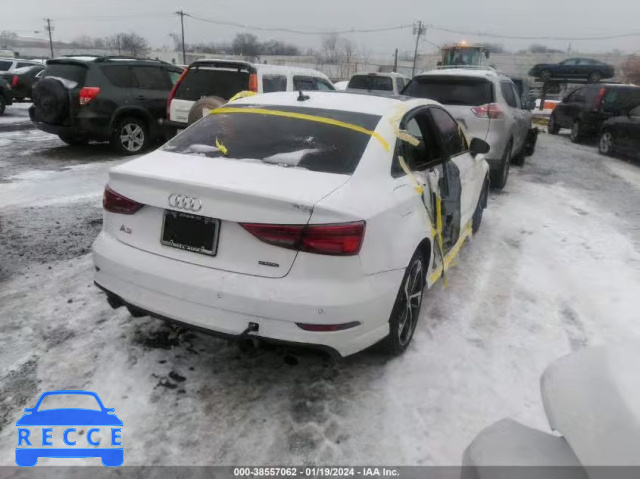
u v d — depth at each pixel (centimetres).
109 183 288
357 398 285
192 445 247
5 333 331
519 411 280
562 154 1234
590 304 414
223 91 784
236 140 313
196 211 252
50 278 414
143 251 273
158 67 967
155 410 269
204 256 257
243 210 244
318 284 244
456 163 422
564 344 351
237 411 271
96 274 296
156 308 268
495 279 459
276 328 247
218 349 326
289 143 304
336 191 258
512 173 956
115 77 904
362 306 255
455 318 381
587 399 151
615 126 1183
